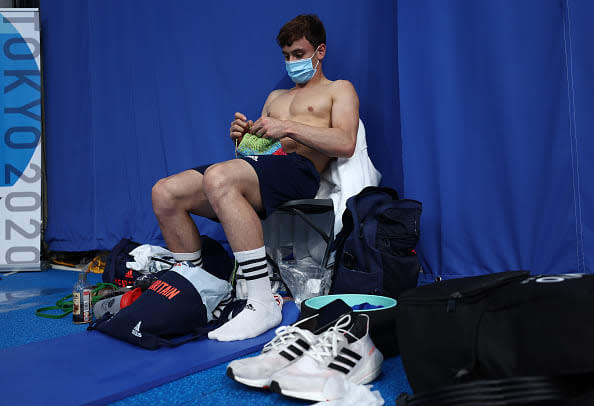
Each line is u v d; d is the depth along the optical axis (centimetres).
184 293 146
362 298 155
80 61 347
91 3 334
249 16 269
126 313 145
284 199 182
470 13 192
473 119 192
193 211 185
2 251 334
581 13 167
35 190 341
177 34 295
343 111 206
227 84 278
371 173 215
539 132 177
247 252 151
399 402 82
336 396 98
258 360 112
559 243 174
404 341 92
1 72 348
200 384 115
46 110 367
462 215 196
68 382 112
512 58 182
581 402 69
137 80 315
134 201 322
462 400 74
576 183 170
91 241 343
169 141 300
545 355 73
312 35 218
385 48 227
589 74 167
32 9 349
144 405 103
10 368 121
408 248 174
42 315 192
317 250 207
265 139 200
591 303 74
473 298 85
